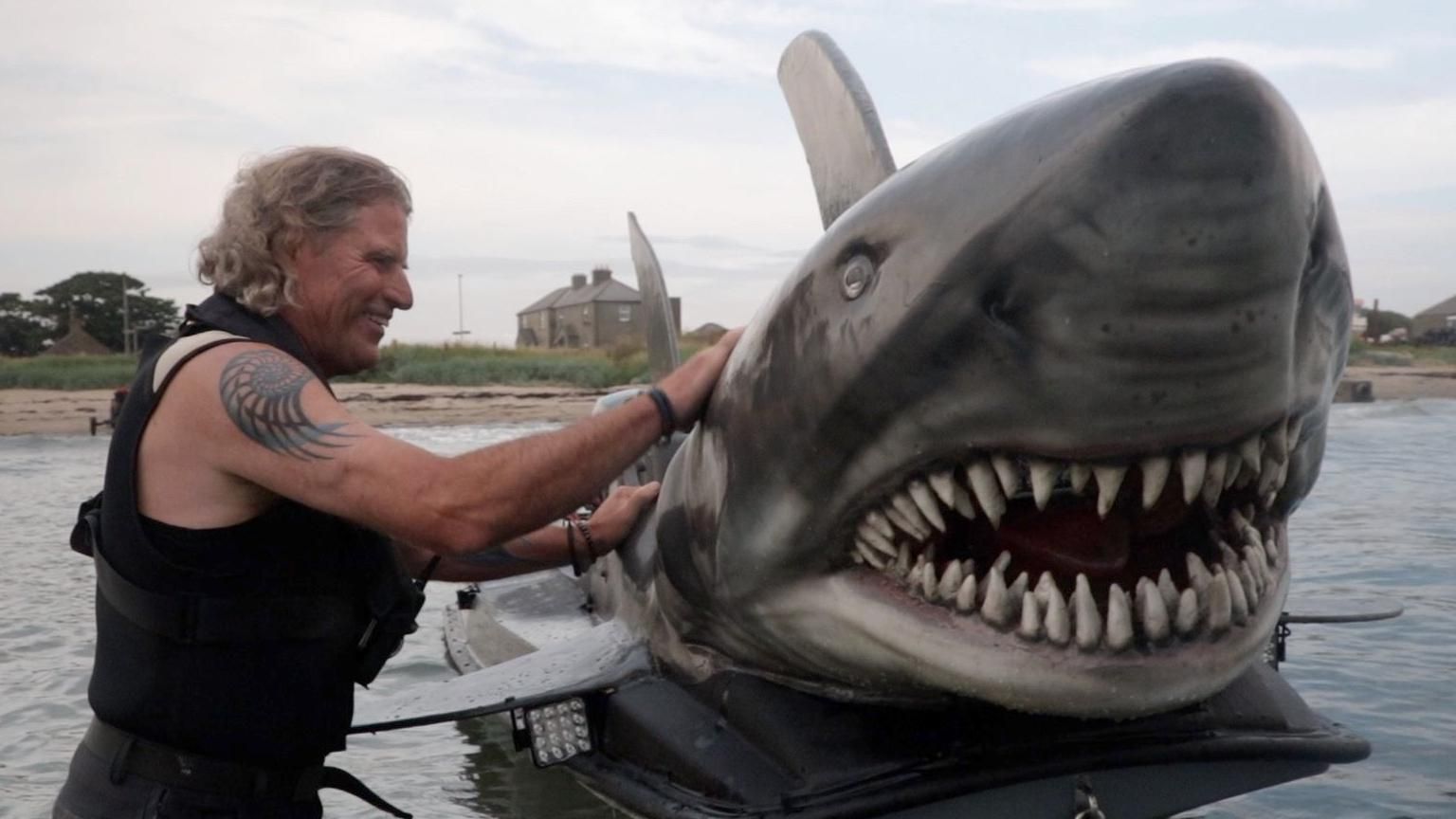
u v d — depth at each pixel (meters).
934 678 2.40
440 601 7.96
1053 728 2.64
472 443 19.81
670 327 4.93
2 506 12.49
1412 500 10.41
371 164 2.73
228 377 2.46
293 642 2.54
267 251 2.60
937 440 2.19
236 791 2.54
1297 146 1.91
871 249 2.27
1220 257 1.89
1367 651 5.48
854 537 2.48
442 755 4.82
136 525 2.46
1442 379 34.19
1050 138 1.99
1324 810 3.76
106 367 40.97
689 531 2.97
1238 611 2.27
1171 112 1.86
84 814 2.54
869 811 2.56
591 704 3.28
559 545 3.62
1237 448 2.06
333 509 2.45
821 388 2.37
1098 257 1.93
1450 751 4.22
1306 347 2.12
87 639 6.47
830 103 3.64
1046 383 2.02
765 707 2.85
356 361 2.76
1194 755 2.64
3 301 85.50
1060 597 2.23
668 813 2.83
